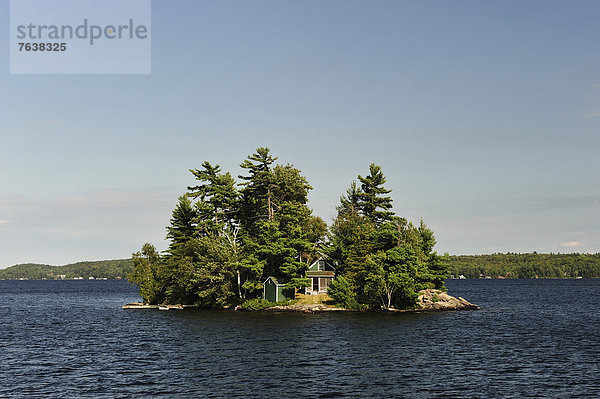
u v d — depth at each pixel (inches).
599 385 1626.5
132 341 2511.1
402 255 3885.3
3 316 4092.0
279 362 1945.1
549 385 1625.2
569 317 3796.8
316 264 4387.3
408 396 1501.0
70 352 2220.7
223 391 1547.7
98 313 4247.0
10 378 1729.8
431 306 4168.3
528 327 3073.3
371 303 3946.9
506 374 1771.7
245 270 4151.1
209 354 2114.9
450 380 1683.1
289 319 3351.4
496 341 2477.9
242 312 3895.2
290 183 4722.0
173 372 1793.8
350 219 4655.5
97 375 1761.8
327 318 3408.0
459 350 2217.0
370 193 5002.5
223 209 4879.4
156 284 4783.5
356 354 2103.8
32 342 2529.5
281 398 1478.8
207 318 3508.9
